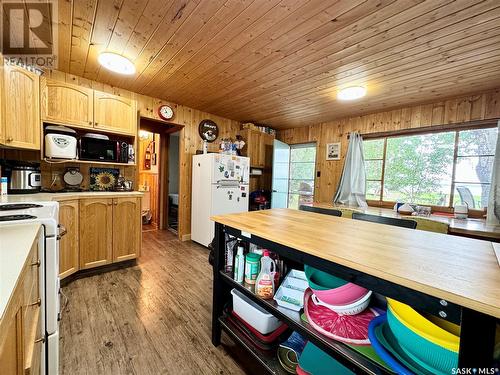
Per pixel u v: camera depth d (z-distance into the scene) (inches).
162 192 182.1
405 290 27.8
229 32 70.9
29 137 82.8
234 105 143.2
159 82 111.1
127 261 109.9
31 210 56.9
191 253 128.8
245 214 72.5
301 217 68.6
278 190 187.0
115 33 72.8
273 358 47.3
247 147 170.7
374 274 29.6
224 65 92.1
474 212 111.8
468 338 23.2
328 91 115.8
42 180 99.5
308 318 40.8
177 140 230.7
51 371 46.7
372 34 69.7
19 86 78.5
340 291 39.3
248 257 55.4
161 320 69.0
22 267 26.5
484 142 111.1
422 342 27.7
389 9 58.9
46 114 88.7
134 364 52.8
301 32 69.9
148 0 58.7
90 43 78.9
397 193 139.1
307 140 186.4
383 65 88.3
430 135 127.6
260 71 96.3
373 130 147.9
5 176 83.7
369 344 35.0
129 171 122.0
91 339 59.8
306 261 39.7
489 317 22.2
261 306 50.3
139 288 87.6
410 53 79.4
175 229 183.2
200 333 64.3
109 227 99.7
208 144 162.9
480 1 55.0
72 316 69.0
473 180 114.1
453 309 24.0
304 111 149.7
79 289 85.0
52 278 47.1
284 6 59.2
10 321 22.1
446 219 101.9
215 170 136.2
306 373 40.5
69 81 104.8
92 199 94.6
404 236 47.8
